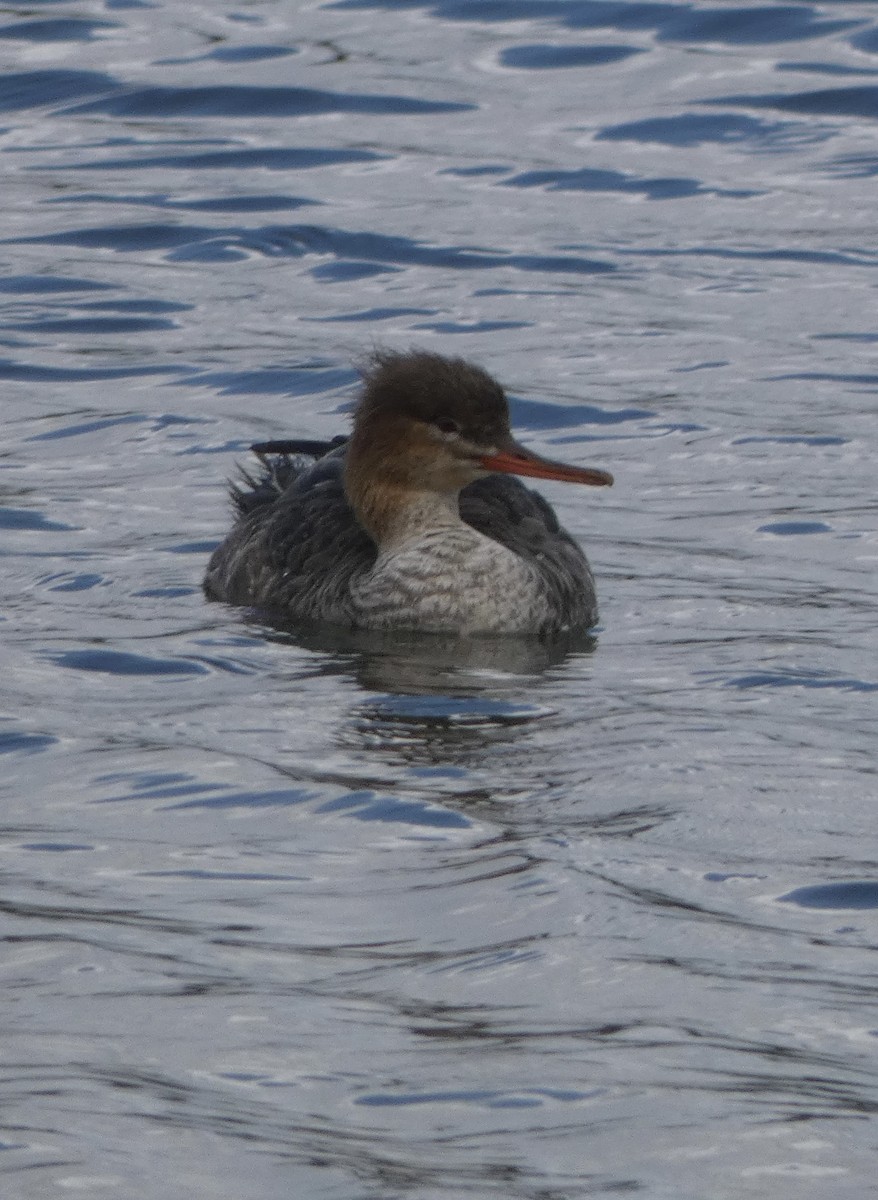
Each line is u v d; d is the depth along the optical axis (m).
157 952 8.42
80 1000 7.97
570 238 22.53
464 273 21.70
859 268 21.70
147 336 20.05
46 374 19.11
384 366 14.42
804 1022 7.84
